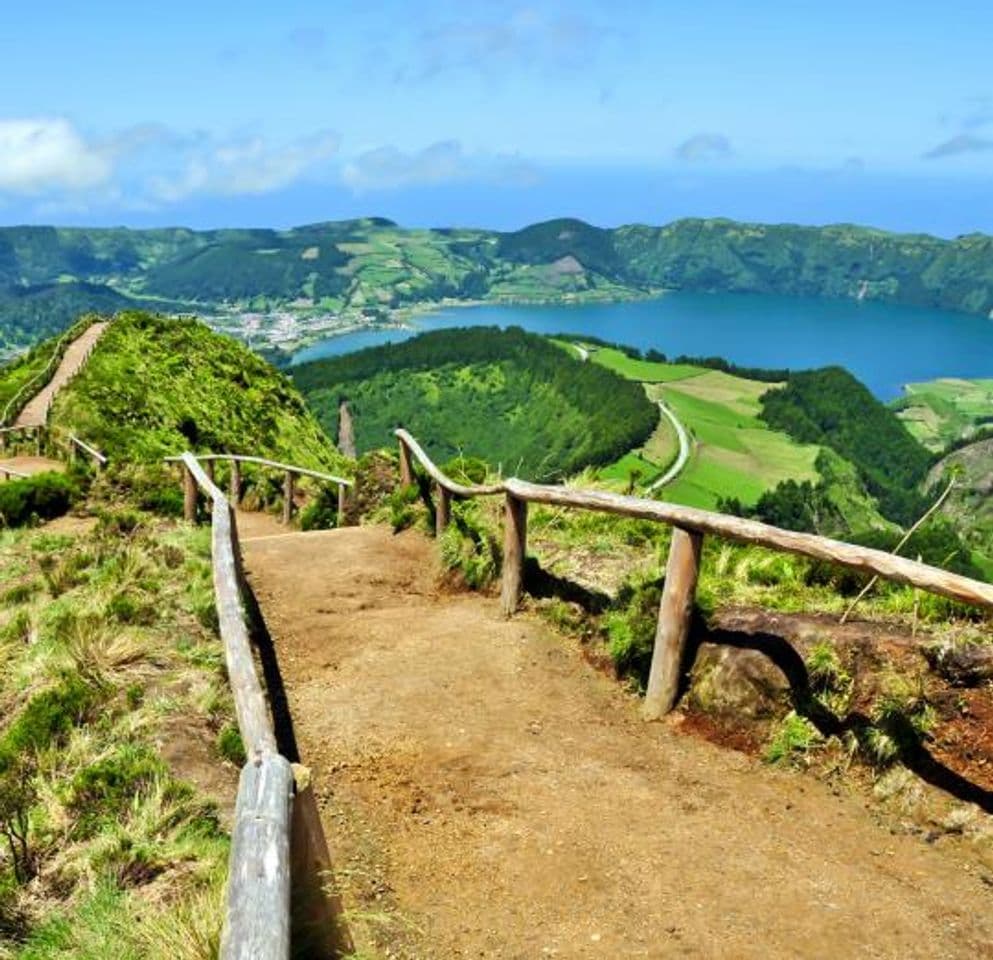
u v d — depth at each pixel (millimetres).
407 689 7281
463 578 9969
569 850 5086
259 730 4402
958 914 4441
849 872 4789
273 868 2820
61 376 41969
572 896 4707
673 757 6043
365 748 6406
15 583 9406
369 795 5801
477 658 7770
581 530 9539
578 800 5598
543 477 12578
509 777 5898
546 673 7406
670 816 5379
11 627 7676
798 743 5777
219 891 3871
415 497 12688
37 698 6070
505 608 8609
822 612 6422
